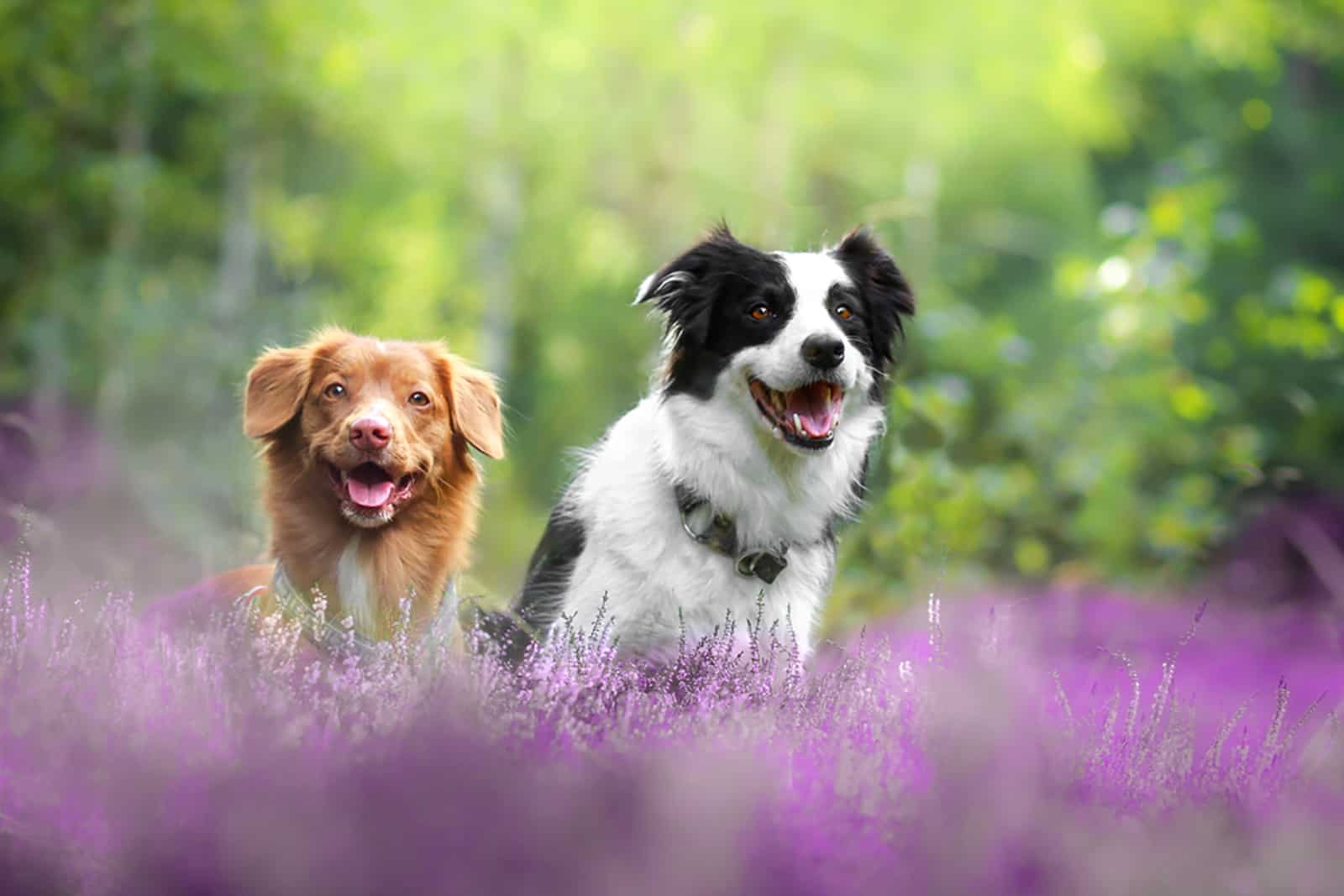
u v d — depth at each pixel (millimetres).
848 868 3707
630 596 7020
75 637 4855
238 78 20031
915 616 9648
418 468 6590
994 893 3695
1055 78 24953
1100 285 15734
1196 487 14359
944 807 3961
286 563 6770
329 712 4527
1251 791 4676
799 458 7117
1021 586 12586
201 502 14359
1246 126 29047
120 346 18562
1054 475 14172
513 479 22078
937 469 11469
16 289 19797
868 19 24219
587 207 25328
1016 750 4391
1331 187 27641
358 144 23328
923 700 4930
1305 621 11406
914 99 24906
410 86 22531
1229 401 16234
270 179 23203
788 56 24453
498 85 23531
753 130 24641
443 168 23922
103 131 20719
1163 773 4770
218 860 3547
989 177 30562
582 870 3516
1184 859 3924
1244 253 20625
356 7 21078
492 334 24500
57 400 18750
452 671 4816
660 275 7227
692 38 23531
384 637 6758
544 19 22812
